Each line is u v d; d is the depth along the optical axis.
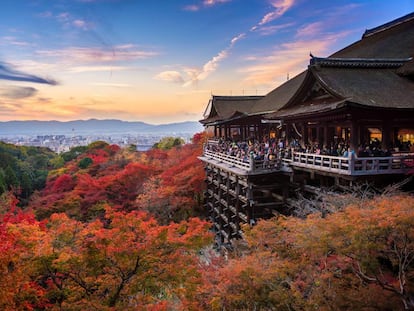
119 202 29.42
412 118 15.38
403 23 28.97
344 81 16.53
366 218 7.66
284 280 8.59
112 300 9.22
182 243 10.12
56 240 10.02
